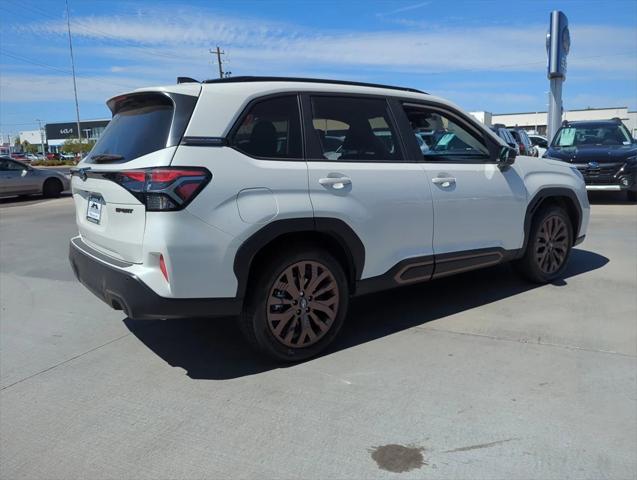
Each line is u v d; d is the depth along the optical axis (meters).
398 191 4.10
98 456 2.78
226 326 4.65
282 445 2.81
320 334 3.88
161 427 3.03
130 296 3.31
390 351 3.96
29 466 2.71
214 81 3.55
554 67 20.31
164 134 3.36
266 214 3.46
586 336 4.12
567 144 12.18
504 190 4.84
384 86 4.32
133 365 3.88
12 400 3.40
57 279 6.43
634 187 10.77
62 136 113.12
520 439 2.79
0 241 9.15
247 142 3.51
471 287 5.47
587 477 2.49
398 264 4.18
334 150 3.90
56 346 4.30
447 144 4.64
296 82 3.84
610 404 3.12
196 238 3.26
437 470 2.56
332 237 3.85
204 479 2.56
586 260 6.44
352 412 3.11
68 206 14.75
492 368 3.62
